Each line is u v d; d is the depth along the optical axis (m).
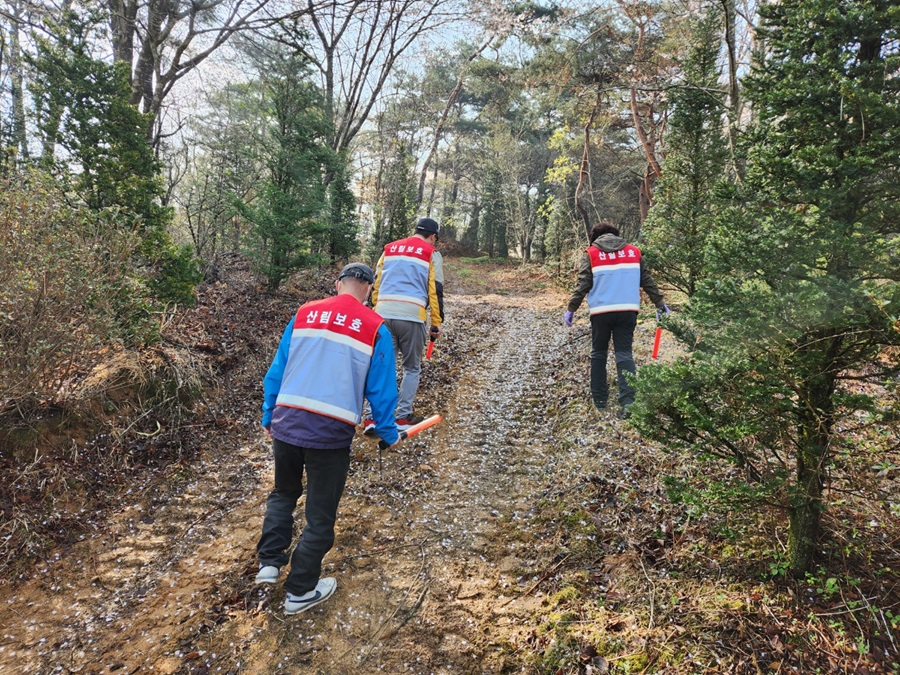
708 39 6.07
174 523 3.44
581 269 4.77
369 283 3.08
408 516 3.58
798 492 2.28
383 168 17.02
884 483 2.66
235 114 14.54
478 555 3.22
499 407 5.45
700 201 5.68
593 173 23.17
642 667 2.29
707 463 3.47
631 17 12.22
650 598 2.64
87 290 3.57
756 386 2.20
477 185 38.47
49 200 3.65
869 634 2.17
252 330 6.28
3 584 2.83
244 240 7.90
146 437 4.13
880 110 1.98
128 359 4.37
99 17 4.91
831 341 2.15
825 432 2.22
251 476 4.01
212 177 12.64
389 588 2.95
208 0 7.66
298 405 2.70
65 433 3.71
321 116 7.82
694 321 2.38
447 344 7.82
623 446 4.05
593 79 13.70
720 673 2.18
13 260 3.33
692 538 2.94
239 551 3.18
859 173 2.07
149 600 2.81
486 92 26.33
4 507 3.14
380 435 2.92
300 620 2.71
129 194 4.83
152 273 5.05
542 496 3.74
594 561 3.01
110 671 2.41
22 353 3.35
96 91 4.71
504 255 34.50
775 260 2.23
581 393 5.36
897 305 1.87
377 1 10.93
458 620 2.73
